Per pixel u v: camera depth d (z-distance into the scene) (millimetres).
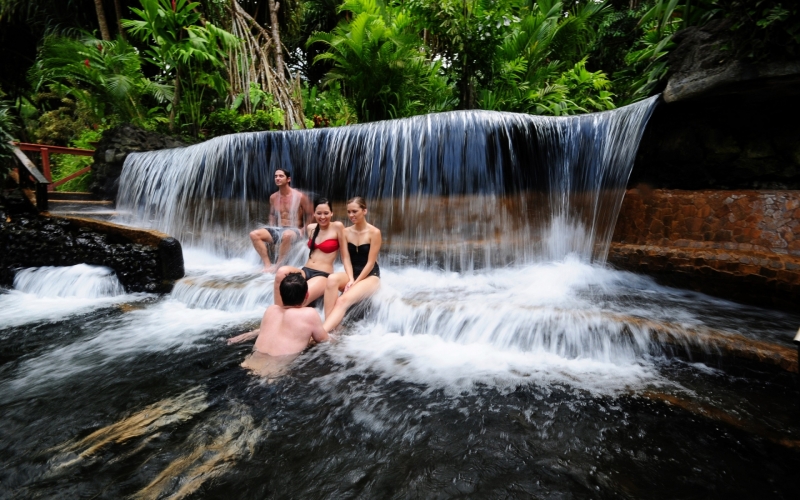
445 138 6203
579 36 11305
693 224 4699
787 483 1973
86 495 1889
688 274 4508
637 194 5238
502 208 6059
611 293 4598
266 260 6152
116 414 2602
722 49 4242
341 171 6875
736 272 4090
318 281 4277
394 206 6523
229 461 2143
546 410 2645
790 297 3791
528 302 4199
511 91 10008
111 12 13945
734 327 3402
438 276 5746
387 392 2893
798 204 4062
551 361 3418
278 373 3160
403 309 4137
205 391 2895
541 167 5887
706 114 4992
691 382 3000
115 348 3717
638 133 5039
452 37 9469
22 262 6285
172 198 8203
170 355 3539
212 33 11164
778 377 2828
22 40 14672
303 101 14930
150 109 11445
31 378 3123
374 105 10523
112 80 10516
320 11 20172
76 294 5457
